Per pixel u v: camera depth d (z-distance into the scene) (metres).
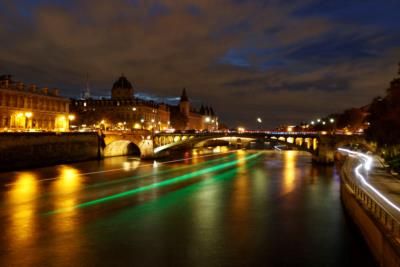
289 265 26.88
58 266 26.62
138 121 187.12
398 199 38.97
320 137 96.12
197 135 112.31
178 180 65.50
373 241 26.42
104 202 46.28
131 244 30.88
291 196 50.38
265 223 36.84
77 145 97.06
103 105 190.50
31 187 56.16
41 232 33.88
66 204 45.00
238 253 29.00
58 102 130.12
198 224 36.59
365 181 50.97
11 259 27.72
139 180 65.19
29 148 80.06
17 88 110.00
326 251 29.38
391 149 70.06
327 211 41.69
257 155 129.38
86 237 32.56
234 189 55.97
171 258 28.05
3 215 39.50
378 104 71.94
